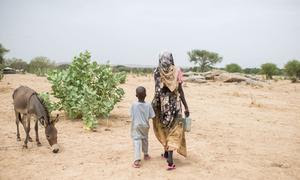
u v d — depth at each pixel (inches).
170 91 245.4
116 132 365.1
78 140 328.2
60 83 422.9
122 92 438.9
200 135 362.6
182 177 235.3
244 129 405.7
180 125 245.9
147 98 677.9
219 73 1359.5
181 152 251.4
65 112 449.7
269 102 707.4
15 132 354.9
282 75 2564.0
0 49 2197.3
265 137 366.3
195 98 725.3
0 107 496.7
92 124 368.5
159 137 256.1
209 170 251.0
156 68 250.5
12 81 975.6
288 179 238.7
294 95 895.7
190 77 1282.0
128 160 269.9
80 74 439.8
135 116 250.8
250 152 302.8
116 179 229.9
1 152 284.7
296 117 517.0
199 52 3078.2
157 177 234.4
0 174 235.6
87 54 442.3
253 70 3036.4
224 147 315.6
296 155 299.1
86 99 388.5
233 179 234.8
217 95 806.5
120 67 2368.4
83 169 248.4
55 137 287.0
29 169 246.4
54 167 251.8
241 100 721.0
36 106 288.4
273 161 278.1
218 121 452.8
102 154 284.8
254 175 243.9
